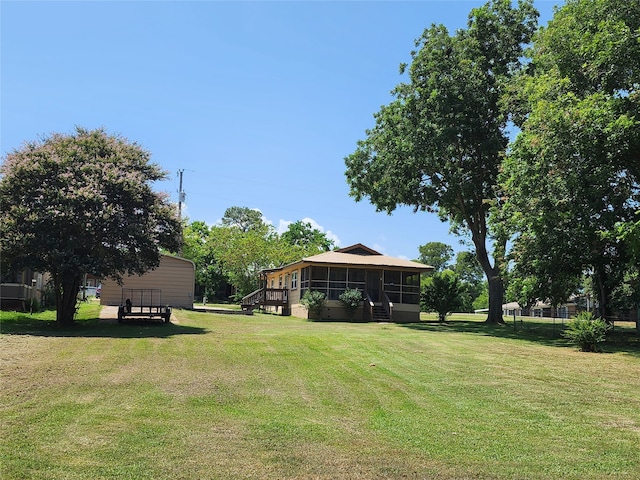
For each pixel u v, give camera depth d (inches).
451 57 1016.2
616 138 620.7
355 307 1204.5
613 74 663.1
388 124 1072.2
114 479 210.1
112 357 488.1
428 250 3836.1
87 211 696.4
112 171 733.9
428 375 449.1
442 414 332.5
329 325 979.3
